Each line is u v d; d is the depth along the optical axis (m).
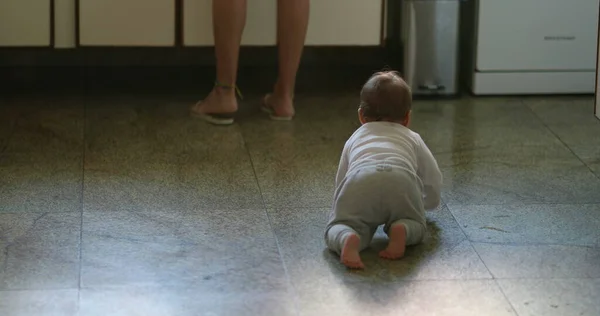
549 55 3.63
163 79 3.84
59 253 2.23
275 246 2.30
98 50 3.88
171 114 3.40
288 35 3.24
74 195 2.61
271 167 2.88
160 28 3.50
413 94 3.62
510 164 2.93
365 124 2.38
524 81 3.66
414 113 3.46
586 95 3.68
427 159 2.37
